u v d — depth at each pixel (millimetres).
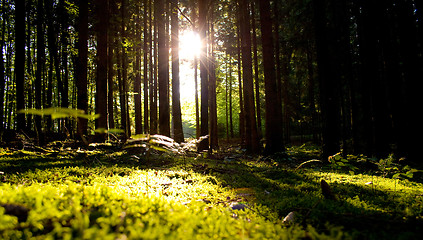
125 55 18781
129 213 1914
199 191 4238
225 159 10602
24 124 13625
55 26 15242
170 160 8320
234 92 36625
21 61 11172
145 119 20250
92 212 1924
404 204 3627
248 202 3703
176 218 1783
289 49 10148
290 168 9031
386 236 1868
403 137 5777
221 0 17219
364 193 4559
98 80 13305
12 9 17719
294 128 37594
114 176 4984
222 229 1728
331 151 8039
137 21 21375
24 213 1854
